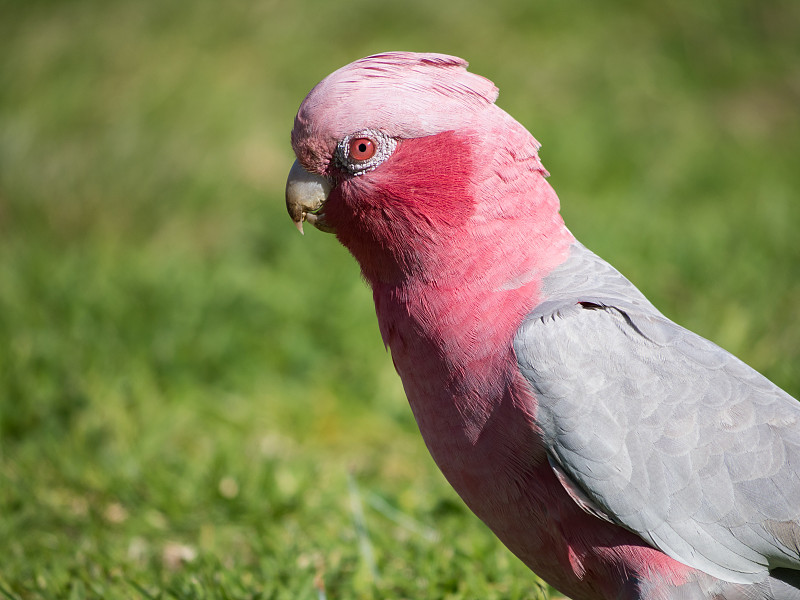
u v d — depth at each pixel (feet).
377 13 66.33
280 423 35.42
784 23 67.82
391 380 37.01
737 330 36.27
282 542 27.43
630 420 18.43
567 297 19.44
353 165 19.86
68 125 54.75
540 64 63.26
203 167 52.60
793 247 43.98
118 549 27.50
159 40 62.34
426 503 29.07
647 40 66.54
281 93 59.41
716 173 53.47
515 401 18.71
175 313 39.88
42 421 33.81
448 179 19.63
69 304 40.24
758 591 18.74
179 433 34.30
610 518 18.56
